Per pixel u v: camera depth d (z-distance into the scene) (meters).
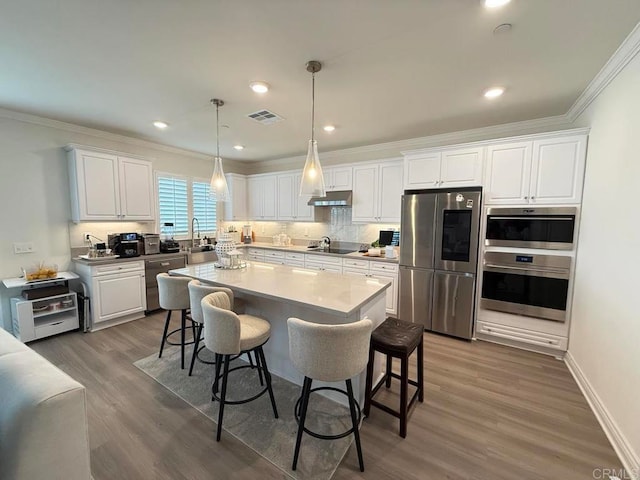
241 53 2.02
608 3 1.52
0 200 3.17
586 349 2.42
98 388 2.36
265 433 1.89
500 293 3.18
